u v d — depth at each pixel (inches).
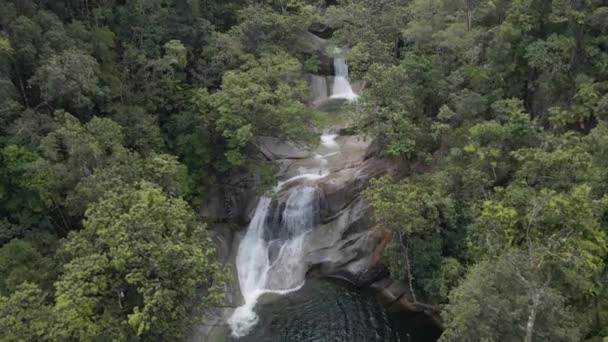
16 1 1342.3
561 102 1488.7
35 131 1248.2
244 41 1957.4
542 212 1033.5
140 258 999.0
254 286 1568.7
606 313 1059.3
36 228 1246.3
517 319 916.6
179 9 1881.2
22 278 1060.5
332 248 1600.6
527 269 977.5
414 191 1317.7
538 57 1450.5
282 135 1752.0
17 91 1322.6
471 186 1352.1
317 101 2326.5
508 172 1380.4
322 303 1477.6
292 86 1883.6
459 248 1347.2
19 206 1245.1
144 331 1007.6
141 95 1649.9
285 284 1563.7
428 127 1610.5
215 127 1692.9
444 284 1263.5
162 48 1792.6
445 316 1050.1
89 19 1648.6
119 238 998.4
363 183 1646.2
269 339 1331.2
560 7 1465.3
